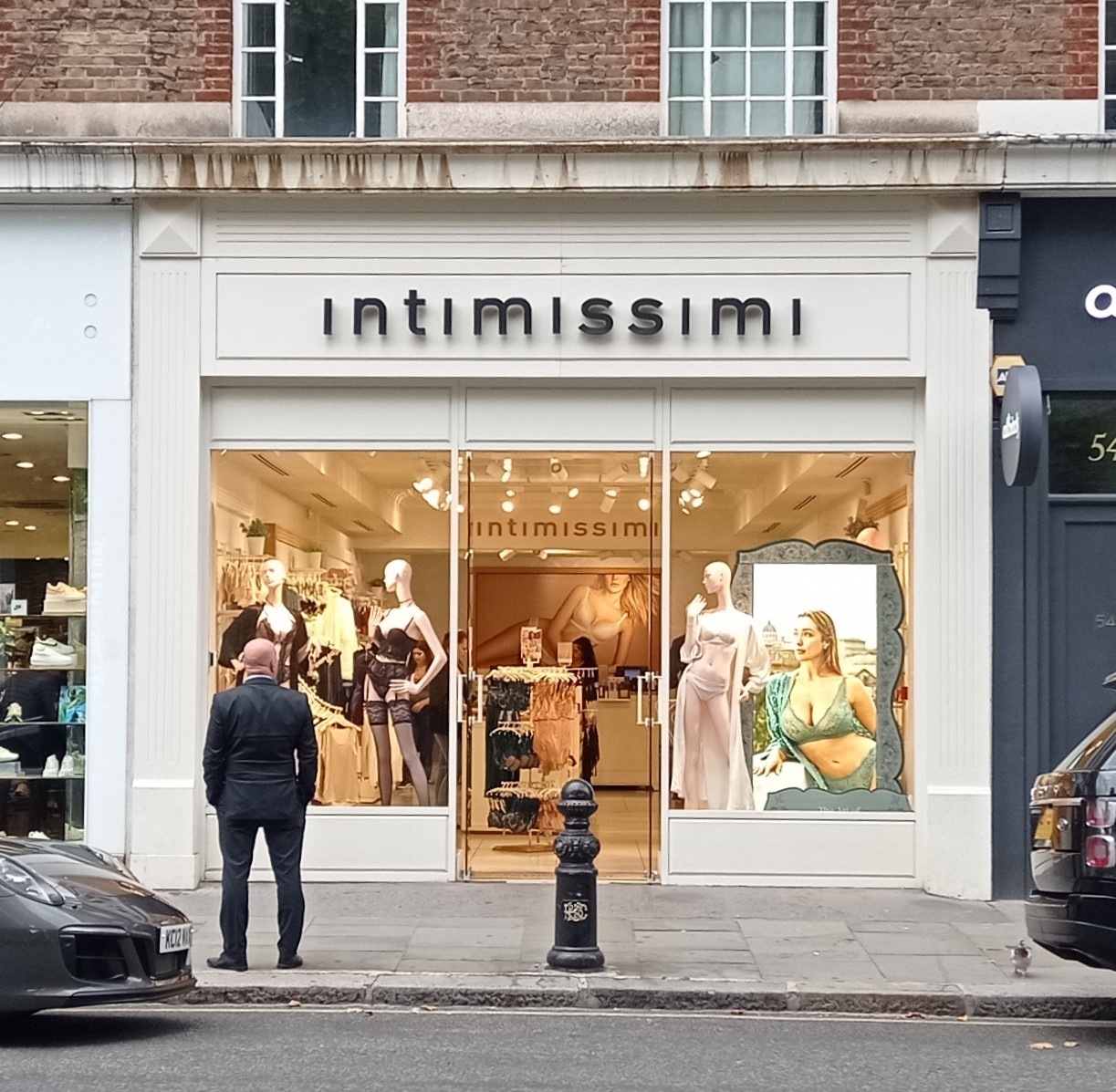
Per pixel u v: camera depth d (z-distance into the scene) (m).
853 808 12.57
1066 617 12.27
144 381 12.44
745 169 12.15
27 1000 7.69
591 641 12.72
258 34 12.72
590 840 9.84
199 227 12.47
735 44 12.72
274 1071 7.41
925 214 12.35
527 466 12.71
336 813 12.59
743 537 12.68
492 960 9.96
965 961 10.08
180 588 12.37
